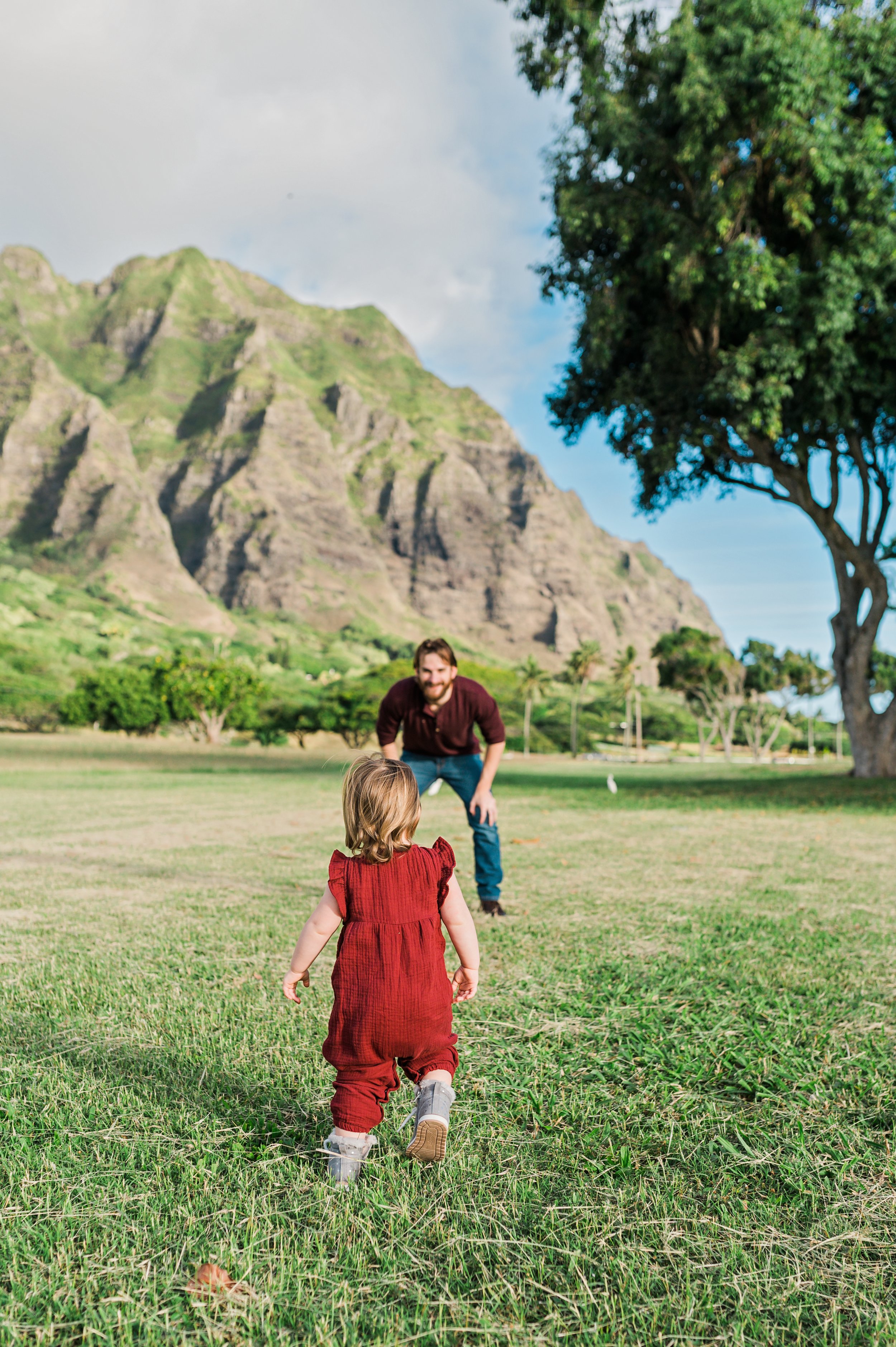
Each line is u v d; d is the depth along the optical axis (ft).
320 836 29.04
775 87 39.65
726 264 43.42
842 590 62.85
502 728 16.63
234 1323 4.86
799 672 218.18
